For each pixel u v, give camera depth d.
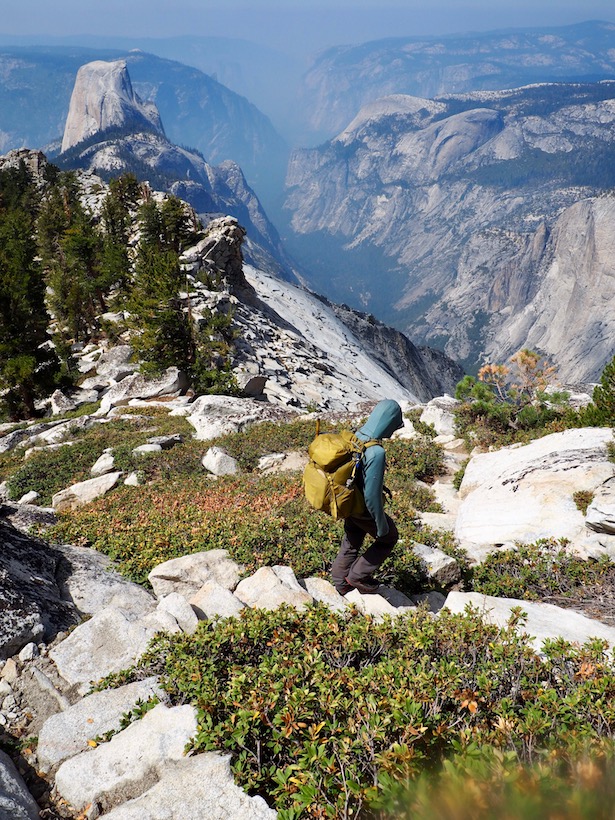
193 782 3.81
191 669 5.02
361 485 6.69
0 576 7.09
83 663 6.15
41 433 29.89
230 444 20.47
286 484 14.92
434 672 4.25
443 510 13.55
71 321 65.69
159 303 41.12
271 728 4.02
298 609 6.58
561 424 16.70
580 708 3.78
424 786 1.37
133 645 6.29
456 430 19.03
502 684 4.59
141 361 42.88
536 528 10.81
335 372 70.88
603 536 9.92
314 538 9.77
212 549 9.55
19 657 6.24
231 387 39.50
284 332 73.88
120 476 18.83
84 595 7.79
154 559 9.38
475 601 7.21
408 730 3.29
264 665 4.63
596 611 8.09
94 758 4.47
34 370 42.31
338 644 5.21
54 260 82.94
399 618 5.69
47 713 5.56
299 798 3.14
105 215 87.19
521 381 18.80
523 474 12.01
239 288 81.75
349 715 3.84
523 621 6.73
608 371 14.81
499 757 1.52
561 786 1.18
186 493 15.26
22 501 19.34
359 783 3.11
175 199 70.81
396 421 6.78
